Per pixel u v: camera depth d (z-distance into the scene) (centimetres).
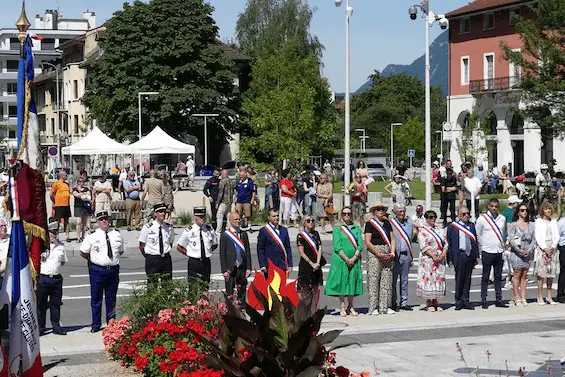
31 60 1149
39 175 1112
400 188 3378
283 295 796
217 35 7712
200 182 6981
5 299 1048
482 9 8081
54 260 1584
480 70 8250
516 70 7838
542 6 5478
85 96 7825
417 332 1602
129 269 2519
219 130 7819
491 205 1969
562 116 5488
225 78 7694
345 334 1579
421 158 12356
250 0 8825
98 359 1353
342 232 1744
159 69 7400
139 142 4806
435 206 4456
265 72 7375
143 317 1210
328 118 8738
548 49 5400
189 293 1242
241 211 3256
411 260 1856
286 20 8675
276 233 1723
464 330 1619
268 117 6575
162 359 1096
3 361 1030
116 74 7431
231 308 796
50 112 11762
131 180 3375
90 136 4791
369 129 13512
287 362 745
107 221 1619
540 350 1430
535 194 3994
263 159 7619
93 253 1606
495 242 1847
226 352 791
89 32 10644
